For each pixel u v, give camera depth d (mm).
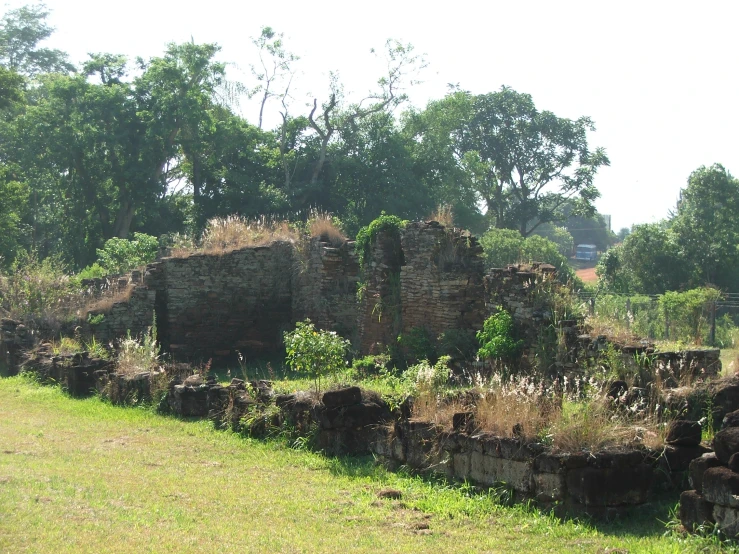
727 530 7219
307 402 12445
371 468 10773
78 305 25719
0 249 40906
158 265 26156
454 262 20172
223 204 44344
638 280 39062
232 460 11570
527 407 9242
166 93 43438
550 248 42562
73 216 47594
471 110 54531
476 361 17609
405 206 44938
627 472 8328
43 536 7672
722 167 40656
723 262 38750
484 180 59094
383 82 47562
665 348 14109
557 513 8383
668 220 43750
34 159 47156
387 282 22109
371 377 18047
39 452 11828
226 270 26328
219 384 15070
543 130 59750
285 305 26766
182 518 8484
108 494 9352
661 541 7543
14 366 22203
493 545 7637
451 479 9648
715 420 11250
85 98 43812
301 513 8797
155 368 17156
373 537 7914
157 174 45938
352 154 46938
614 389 11516
